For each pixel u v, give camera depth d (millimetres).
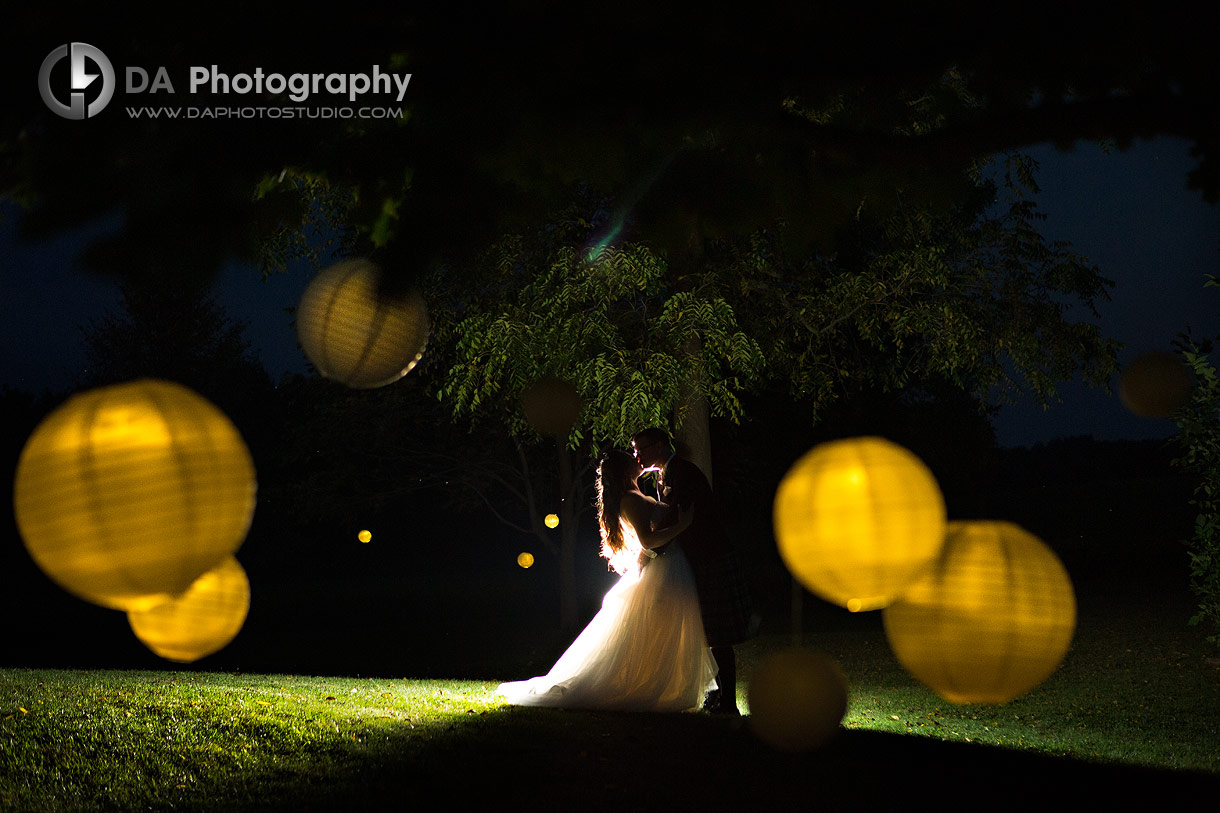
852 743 5445
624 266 11320
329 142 2949
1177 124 3254
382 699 7016
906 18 3031
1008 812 4410
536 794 4562
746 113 3221
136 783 4781
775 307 13805
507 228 3322
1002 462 29422
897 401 21047
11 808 4430
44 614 24422
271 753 5195
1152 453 33969
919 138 3664
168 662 16953
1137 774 5242
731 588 6723
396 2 2721
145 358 26719
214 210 2793
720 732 5613
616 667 6684
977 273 13703
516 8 2834
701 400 12711
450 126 2951
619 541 6969
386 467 21188
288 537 31203
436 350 14500
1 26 2510
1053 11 3068
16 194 2688
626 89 3068
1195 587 10750
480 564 32812
